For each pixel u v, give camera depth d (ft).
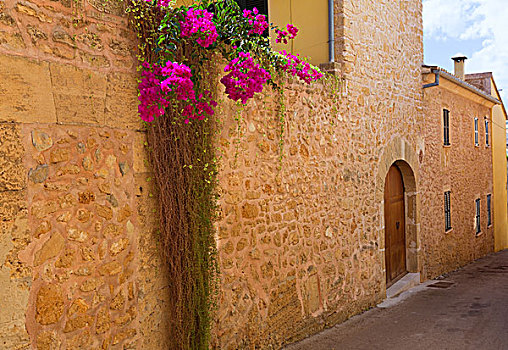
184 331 12.60
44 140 9.45
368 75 24.34
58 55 9.75
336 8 22.07
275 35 23.88
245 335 15.61
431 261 33.94
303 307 18.80
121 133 11.22
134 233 11.56
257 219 16.25
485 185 50.49
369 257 24.23
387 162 26.37
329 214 20.66
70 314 9.95
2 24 8.73
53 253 9.61
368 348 17.81
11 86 8.86
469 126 44.34
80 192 10.23
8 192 8.77
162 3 11.86
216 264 13.91
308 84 19.15
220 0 13.58
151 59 11.72
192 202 12.94
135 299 11.57
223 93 14.65
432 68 31.89
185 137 12.64
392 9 27.66
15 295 8.87
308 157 19.21
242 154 15.60
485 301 26.61
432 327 20.92
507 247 62.49
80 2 10.21
